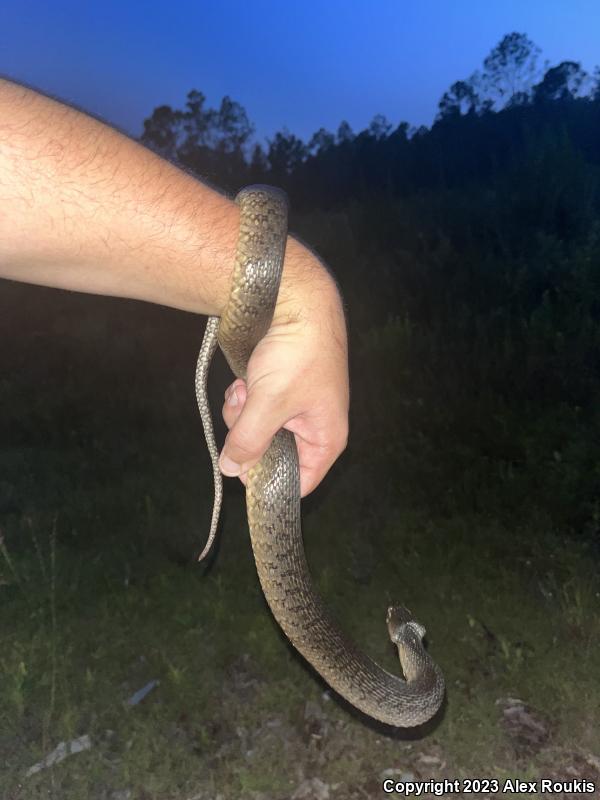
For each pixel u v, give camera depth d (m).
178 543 1.88
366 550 1.77
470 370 2.62
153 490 2.21
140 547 1.87
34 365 3.53
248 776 1.14
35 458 2.58
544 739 1.20
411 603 1.54
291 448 0.50
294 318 0.40
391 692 0.60
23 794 1.12
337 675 0.60
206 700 1.32
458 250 4.01
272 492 0.52
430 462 2.13
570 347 2.56
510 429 2.21
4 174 0.31
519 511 1.83
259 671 1.39
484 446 2.19
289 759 1.19
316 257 0.42
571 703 1.25
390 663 1.37
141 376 3.27
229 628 1.51
